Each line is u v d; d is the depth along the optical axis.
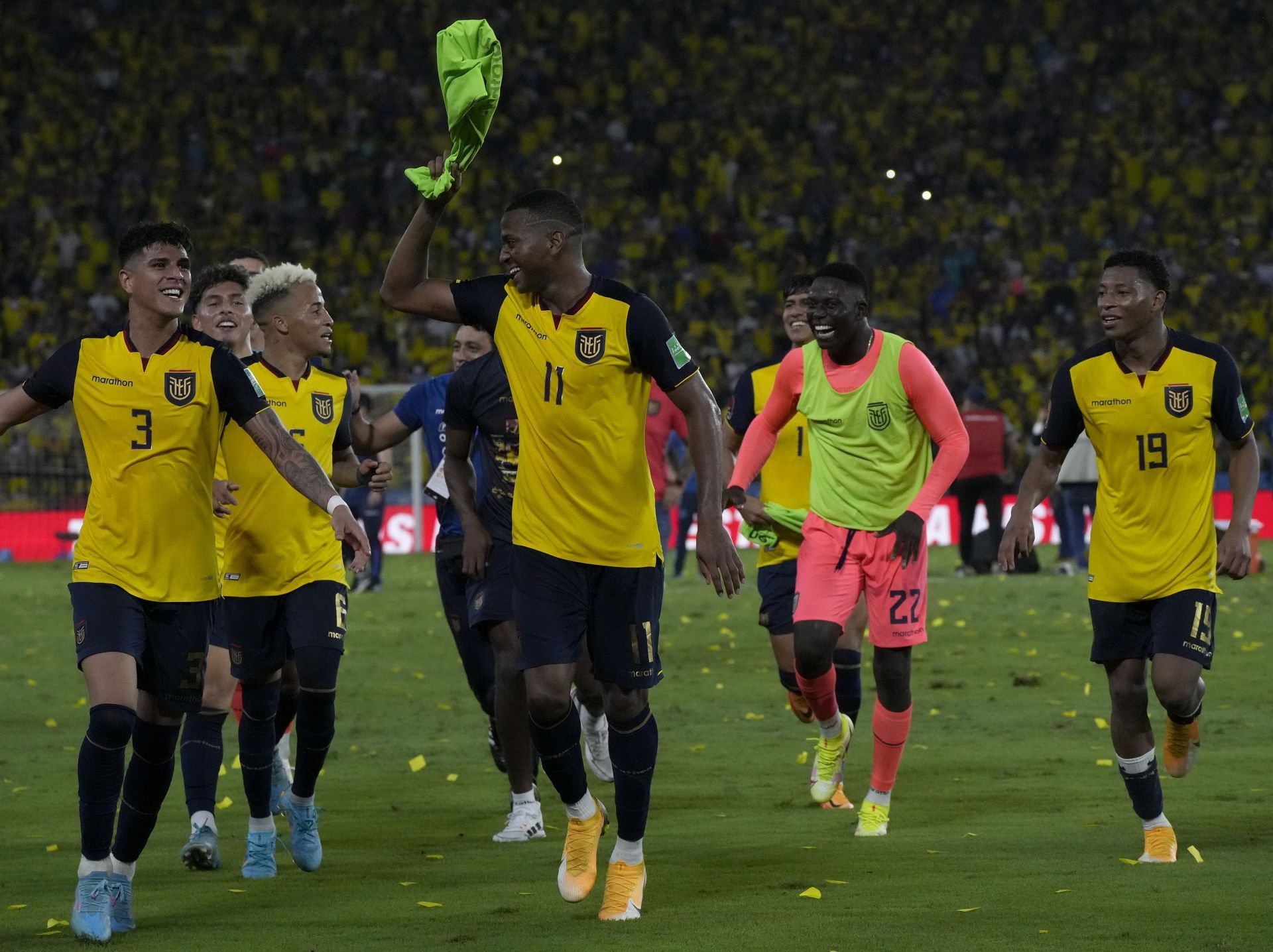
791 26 130.25
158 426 16.47
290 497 20.11
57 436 89.75
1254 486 20.09
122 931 16.19
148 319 16.66
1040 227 116.12
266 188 116.56
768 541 25.80
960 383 99.12
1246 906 16.28
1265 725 31.03
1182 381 19.50
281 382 21.50
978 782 25.50
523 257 16.17
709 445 16.44
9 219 110.81
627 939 15.20
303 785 19.70
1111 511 19.86
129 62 123.44
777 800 24.44
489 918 16.45
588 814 17.00
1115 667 19.73
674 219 116.81
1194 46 127.56
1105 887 17.34
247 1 127.56
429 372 103.88
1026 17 129.38
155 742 16.70
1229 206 117.06
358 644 48.50
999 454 67.88
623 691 16.72
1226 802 23.14
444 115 123.00
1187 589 19.47
